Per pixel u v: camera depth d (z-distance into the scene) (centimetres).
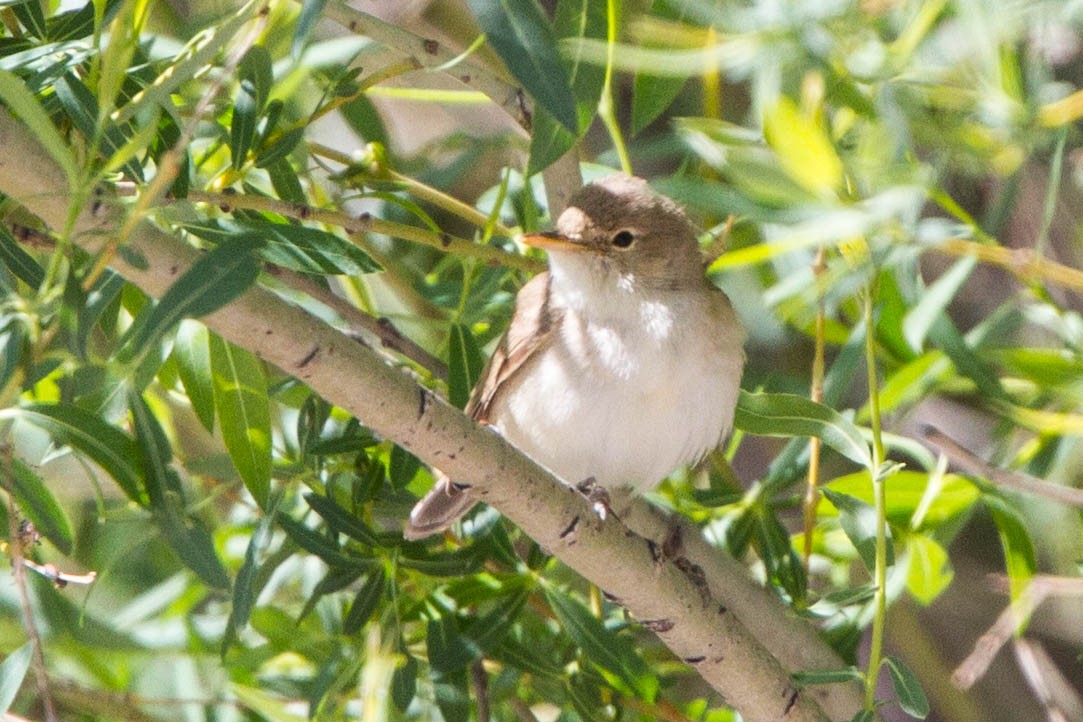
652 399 994
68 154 609
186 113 902
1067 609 1305
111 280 700
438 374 1020
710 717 1071
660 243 1010
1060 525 1198
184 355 903
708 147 934
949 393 1291
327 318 1103
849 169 865
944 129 948
